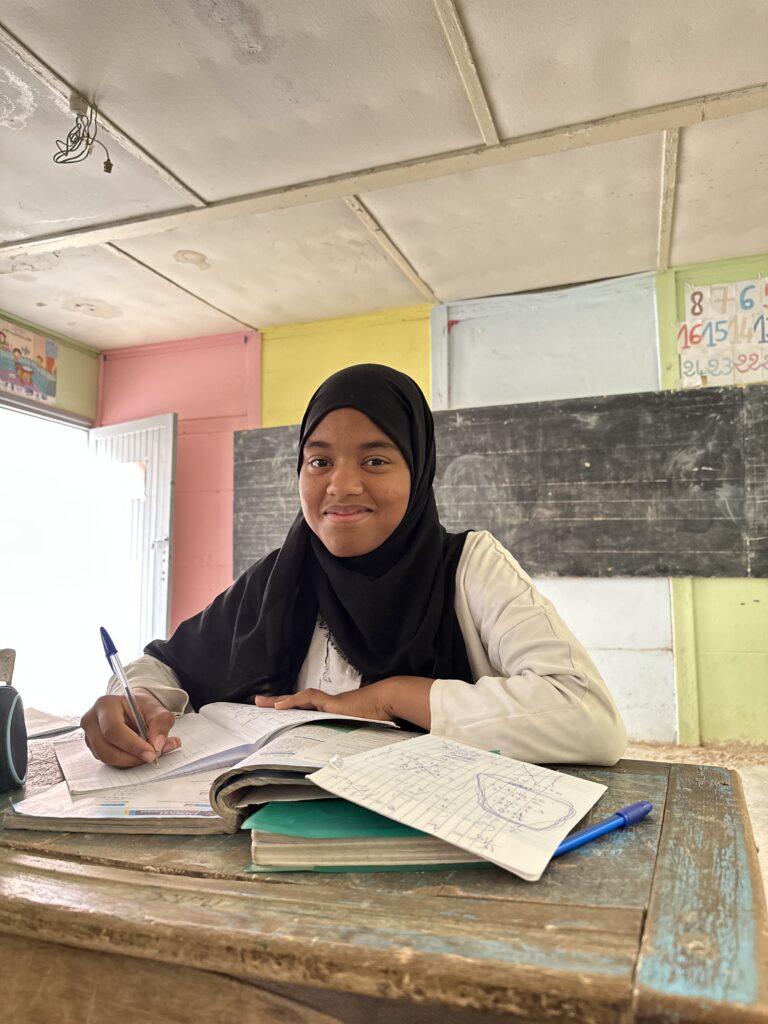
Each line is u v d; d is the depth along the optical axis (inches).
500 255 125.0
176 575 163.0
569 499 131.1
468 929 16.1
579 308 137.1
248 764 22.6
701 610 126.2
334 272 131.3
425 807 20.6
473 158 94.3
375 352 150.7
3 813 25.3
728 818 24.0
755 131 90.6
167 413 156.9
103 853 22.0
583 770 30.6
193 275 132.5
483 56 76.4
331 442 41.6
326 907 17.5
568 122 87.7
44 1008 18.5
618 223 114.4
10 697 29.6
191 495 163.8
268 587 44.6
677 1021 13.0
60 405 164.4
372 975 14.8
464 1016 15.7
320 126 88.0
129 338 166.7
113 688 42.3
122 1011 17.7
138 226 112.5
